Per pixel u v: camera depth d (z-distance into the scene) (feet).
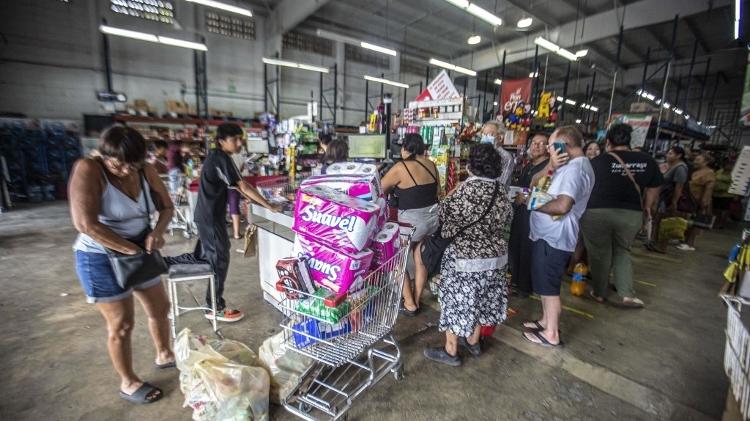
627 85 53.01
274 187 10.59
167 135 31.27
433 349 7.16
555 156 6.94
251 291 10.28
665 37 38.93
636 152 9.32
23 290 10.08
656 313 9.69
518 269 10.37
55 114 29.53
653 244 16.38
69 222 18.92
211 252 8.06
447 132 12.56
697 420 5.70
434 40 45.73
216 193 7.89
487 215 6.17
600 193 9.61
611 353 7.62
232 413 4.97
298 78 44.19
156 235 5.54
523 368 6.97
